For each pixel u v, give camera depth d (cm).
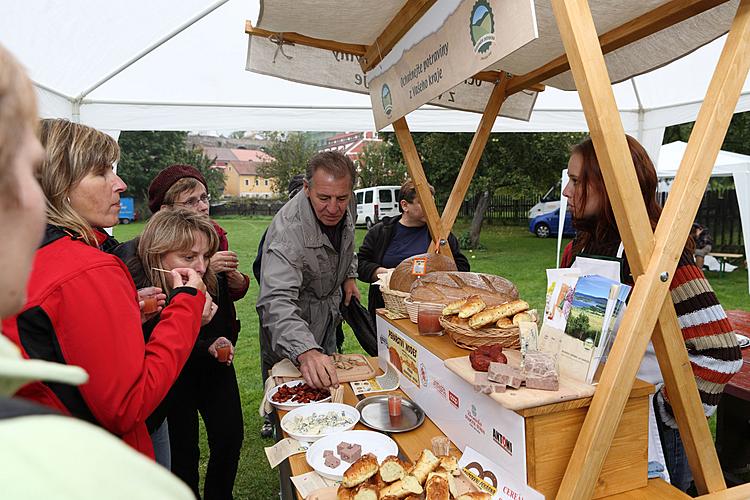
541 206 1565
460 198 228
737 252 995
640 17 154
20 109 46
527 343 127
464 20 118
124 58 371
